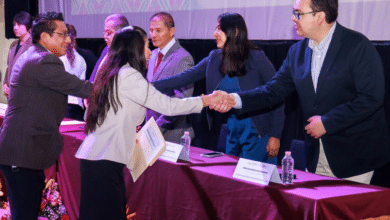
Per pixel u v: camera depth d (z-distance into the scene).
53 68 2.38
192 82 3.26
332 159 2.38
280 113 2.92
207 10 4.26
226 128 3.35
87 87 2.44
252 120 2.93
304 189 2.04
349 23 3.40
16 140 2.37
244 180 2.18
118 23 3.69
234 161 2.60
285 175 2.23
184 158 2.58
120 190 2.16
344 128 2.24
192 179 2.41
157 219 2.63
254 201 2.12
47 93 2.42
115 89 2.12
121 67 2.15
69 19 5.68
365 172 2.37
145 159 2.24
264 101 2.65
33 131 2.37
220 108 2.57
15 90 2.43
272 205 2.04
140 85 2.15
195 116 4.62
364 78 2.24
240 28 2.88
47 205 3.13
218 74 3.04
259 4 3.88
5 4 6.41
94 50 5.59
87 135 2.21
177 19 4.51
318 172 2.50
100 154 2.11
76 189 3.10
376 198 1.99
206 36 4.29
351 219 1.92
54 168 3.38
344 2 3.40
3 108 4.30
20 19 4.70
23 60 2.45
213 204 2.31
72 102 4.26
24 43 4.41
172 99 2.30
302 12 2.29
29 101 2.39
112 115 2.13
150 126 2.30
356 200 1.93
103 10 5.25
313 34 2.35
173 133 3.25
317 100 2.40
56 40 2.50
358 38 2.30
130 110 2.17
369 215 1.98
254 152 2.96
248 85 2.92
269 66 2.93
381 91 2.24
